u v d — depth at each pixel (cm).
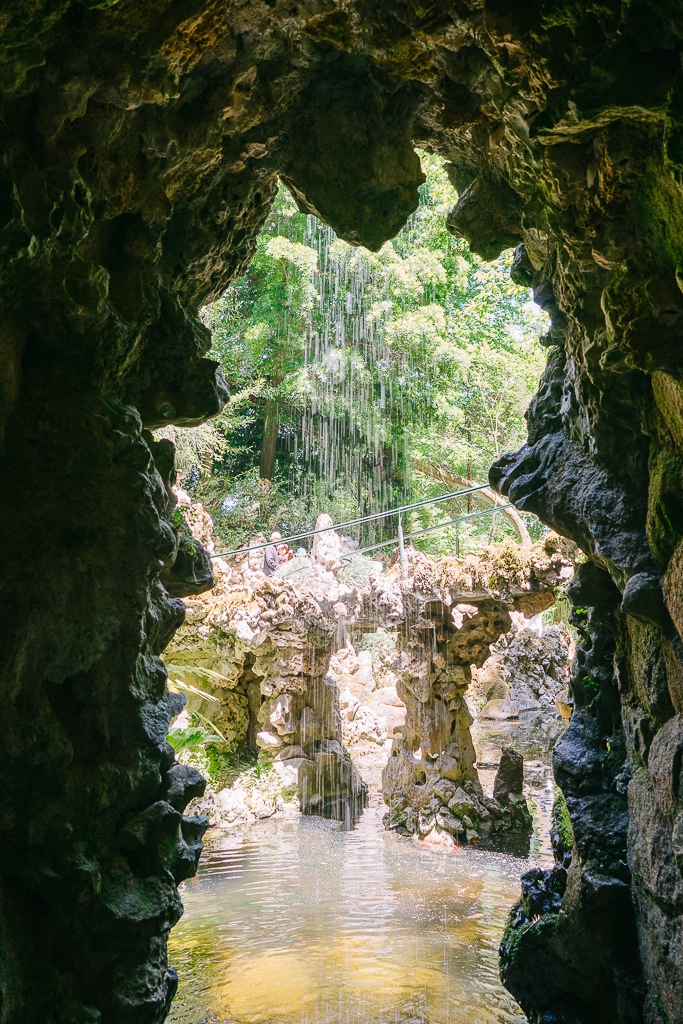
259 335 2050
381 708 2322
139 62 418
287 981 766
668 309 432
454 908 986
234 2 456
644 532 557
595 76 389
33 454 458
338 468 2273
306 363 2056
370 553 2241
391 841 1317
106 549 480
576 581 663
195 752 1559
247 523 2308
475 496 2322
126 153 475
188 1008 713
